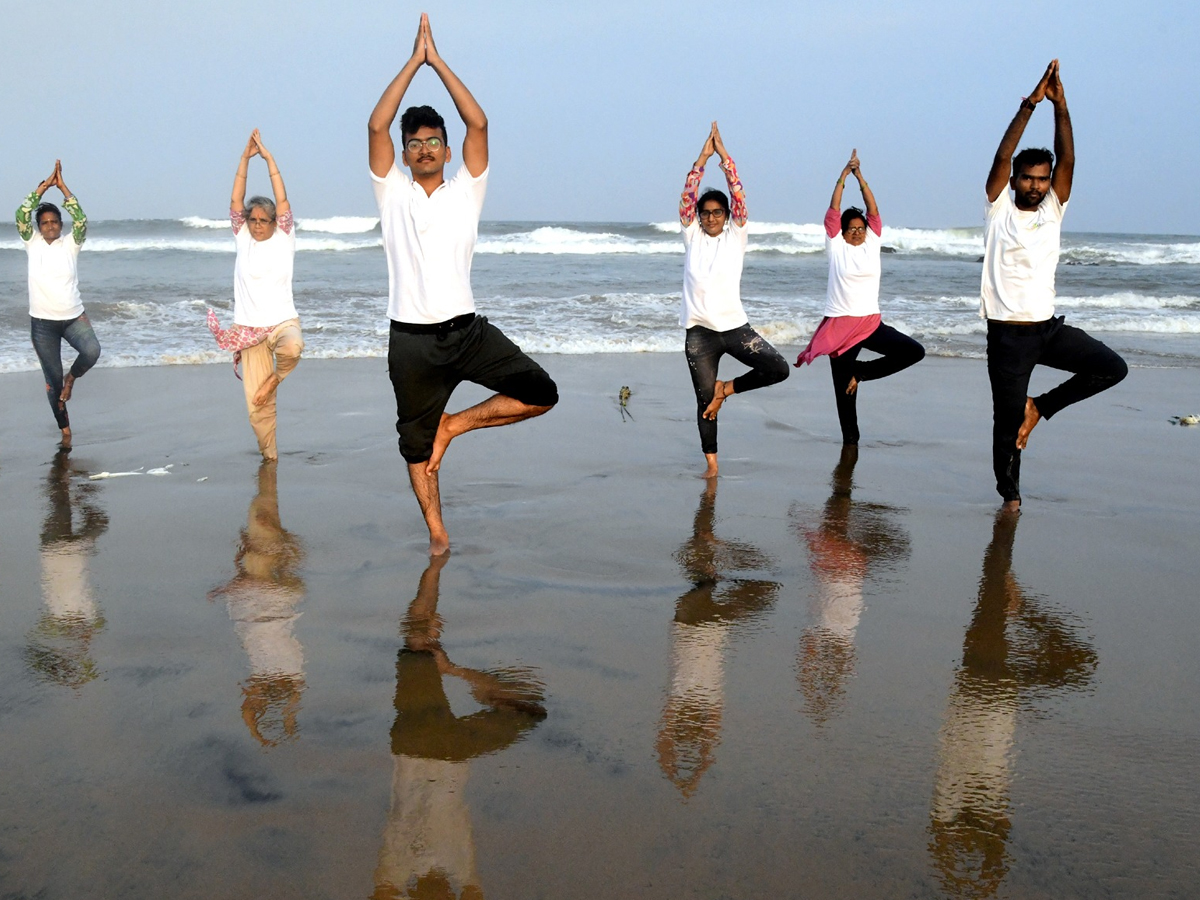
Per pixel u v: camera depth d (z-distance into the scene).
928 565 4.30
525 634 3.48
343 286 18.64
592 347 11.83
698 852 2.22
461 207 3.93
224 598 3.80
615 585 4.00
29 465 6.02
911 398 8.70
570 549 4.45
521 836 2.27
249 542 4.50
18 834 2.25
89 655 3.25
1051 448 6.73
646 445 6.71
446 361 4.05
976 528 4.87
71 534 4.61
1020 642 3.47
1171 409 8.32
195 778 2.50
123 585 3.93
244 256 6.02
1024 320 5.08
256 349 6.00
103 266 23.50
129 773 2.52
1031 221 5.05
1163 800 2.46
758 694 3.03
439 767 2.57
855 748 2.70
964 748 2.71
